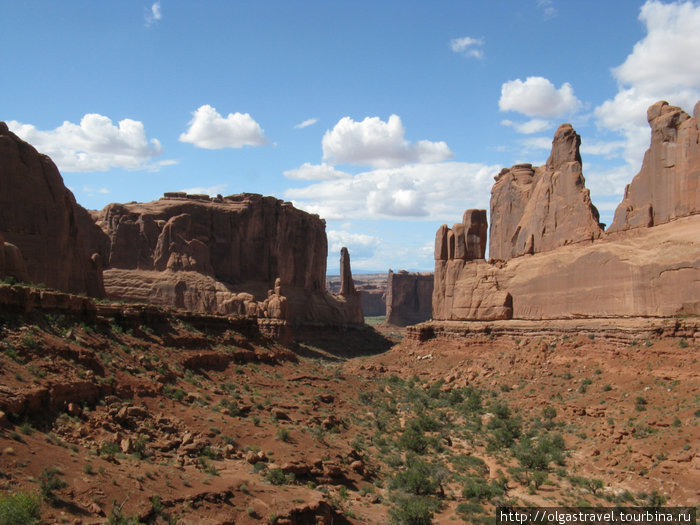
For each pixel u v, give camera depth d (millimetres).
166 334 46000
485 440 49031
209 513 21922
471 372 70562
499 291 77750
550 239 73625
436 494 35062
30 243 52625
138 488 21328
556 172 74500
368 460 38031
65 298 34500
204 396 37281
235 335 58656
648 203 61594
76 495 19281
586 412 49875
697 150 56500
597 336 60500
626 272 59719
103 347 34812
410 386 71250
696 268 53156
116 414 27375
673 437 39125
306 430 37656
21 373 24984
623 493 35375
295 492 26281
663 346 52250
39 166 55125
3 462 19062
